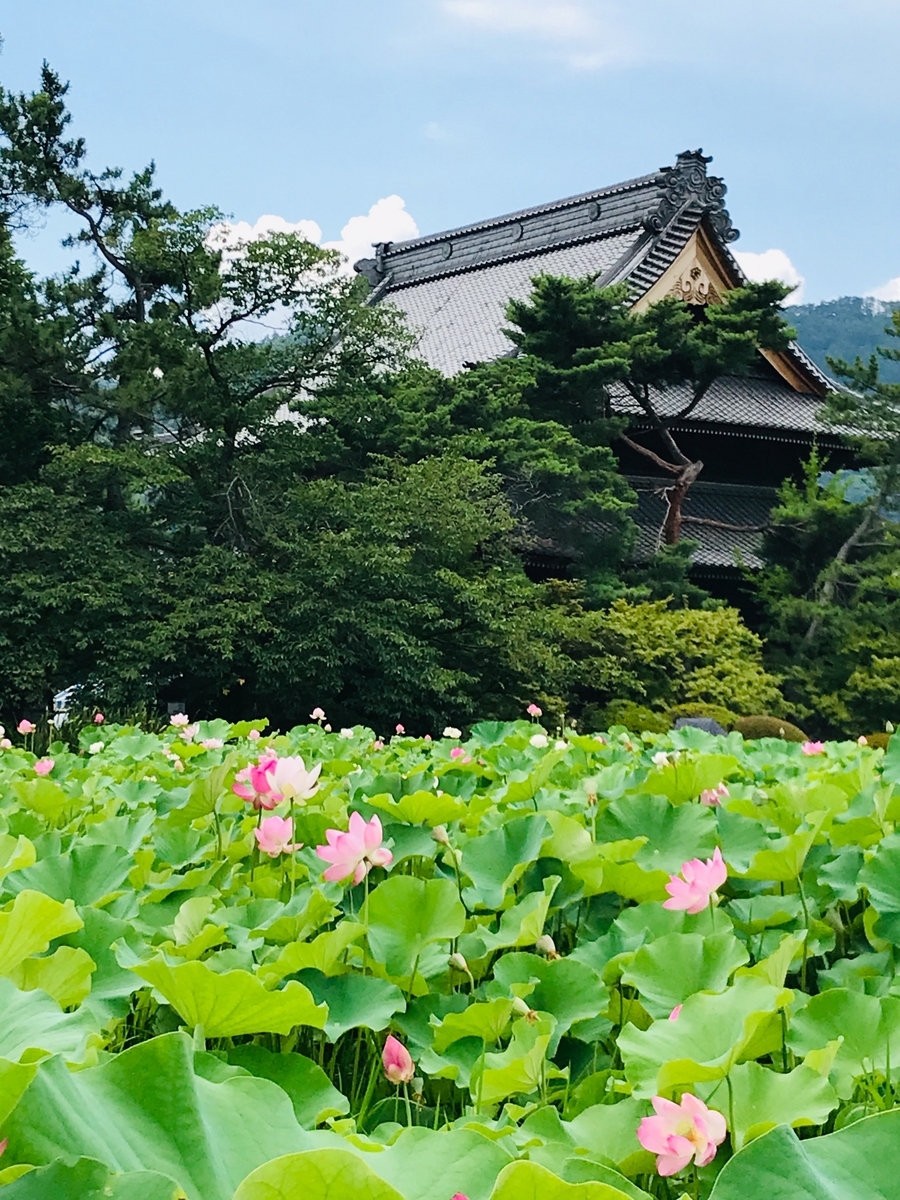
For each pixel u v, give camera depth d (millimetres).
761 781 4898
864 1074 1867
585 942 2607
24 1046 1444
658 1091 1595
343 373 17906
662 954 2100
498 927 2891
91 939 2223
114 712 14602
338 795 3744
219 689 15898
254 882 2812
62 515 15539
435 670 15500
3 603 14859
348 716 16625
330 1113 1708
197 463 16516
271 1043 2197
